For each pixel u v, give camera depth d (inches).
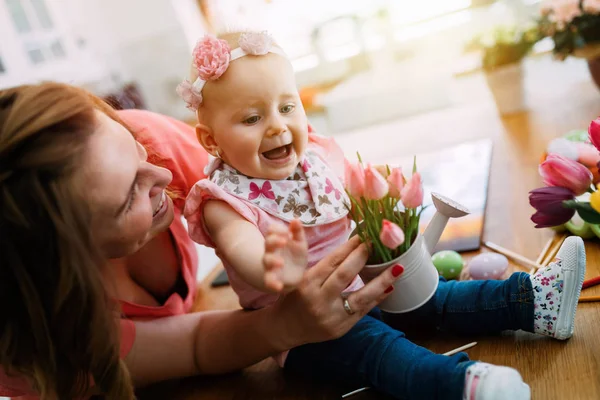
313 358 34.3
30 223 25.6
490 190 55.7
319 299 29.2
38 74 124.9
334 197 37.3
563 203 29.1
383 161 76.8
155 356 37.4
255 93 32.9
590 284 36.6
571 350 31.4
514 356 32.4
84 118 27.9
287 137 34.0
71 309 27.1
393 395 31.0
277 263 24.7
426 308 36.2
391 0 120.9
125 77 129.9
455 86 105.3
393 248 27.7
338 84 124.3
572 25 71.7
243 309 39.1
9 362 29.7
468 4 114.6
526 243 44.4
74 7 125.9
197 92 34.2
